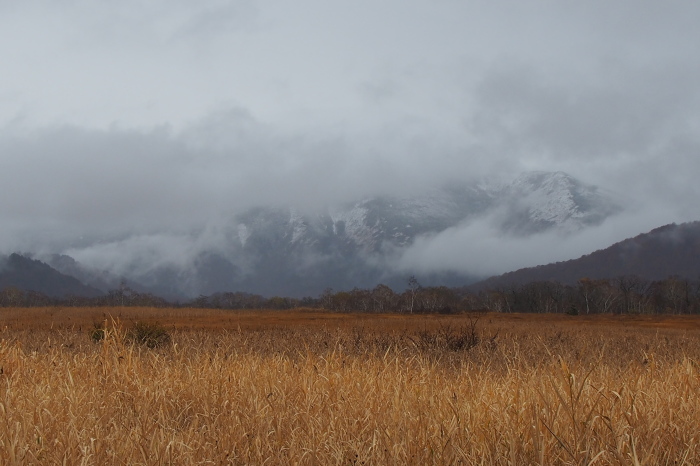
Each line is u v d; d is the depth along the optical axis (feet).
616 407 18.42
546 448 15.42
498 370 37.63
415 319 166.61
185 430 19.43
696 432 16.63
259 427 18.10
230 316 176.55
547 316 257.75
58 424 18.38
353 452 16.16
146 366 28.45
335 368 27.43
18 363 26.50
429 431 17.26
